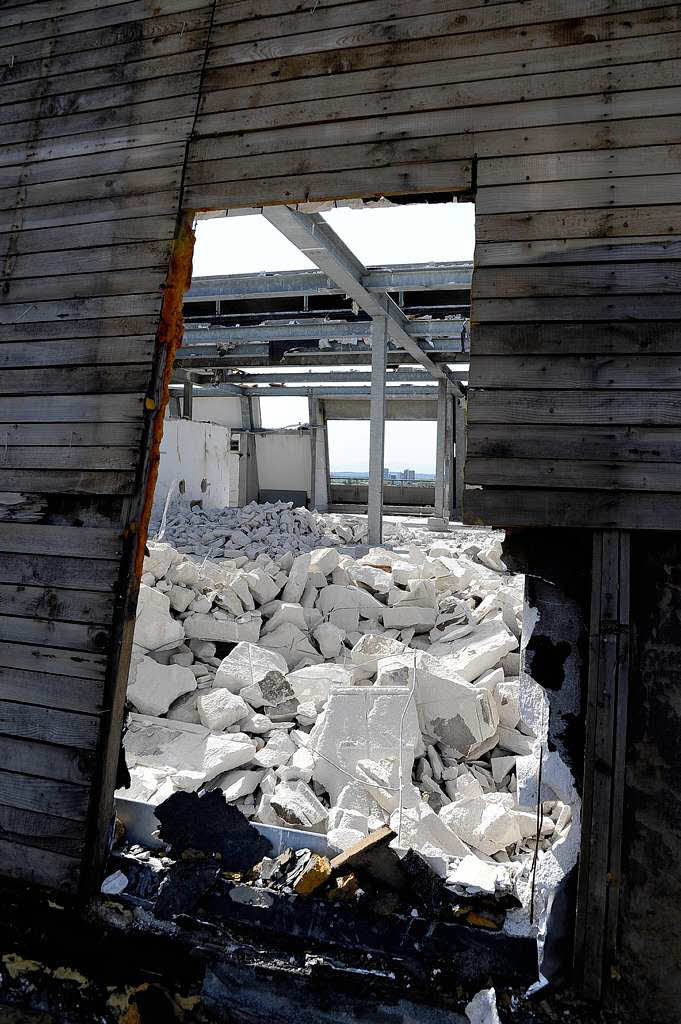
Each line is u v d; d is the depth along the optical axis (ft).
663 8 8.35
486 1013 7.55
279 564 25.29
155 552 21.54
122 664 9.66
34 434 10.44
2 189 11.19
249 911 8.92
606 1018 7.41
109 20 10.91
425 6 9.25
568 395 8.27
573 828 8.14
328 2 9.70
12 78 11.44
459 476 73.26
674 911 7.48
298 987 8.05
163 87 10.40
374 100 9.36
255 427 76.64
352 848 9.50
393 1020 7.77
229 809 10.41
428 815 11.69
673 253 8.06
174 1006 8.43
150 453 10.00
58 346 10.48
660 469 7.88
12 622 10.16
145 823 10.50
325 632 20.66
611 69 8.47
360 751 13.93
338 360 51.57
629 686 7.82
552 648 8.41
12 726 9.90
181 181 10.09
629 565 7.86
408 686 15.40
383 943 8.37
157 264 10.01
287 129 9.70
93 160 10.68
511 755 15.43
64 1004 8.57
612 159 8.37
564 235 8.45
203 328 42.78
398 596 23.56
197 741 14.89
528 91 8.74
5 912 9.19
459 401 69.51
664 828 7.60
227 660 17.78
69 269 10.56
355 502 82.33
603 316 8.23
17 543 10.30
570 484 8.14
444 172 8.97
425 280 29.12
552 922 7.93
